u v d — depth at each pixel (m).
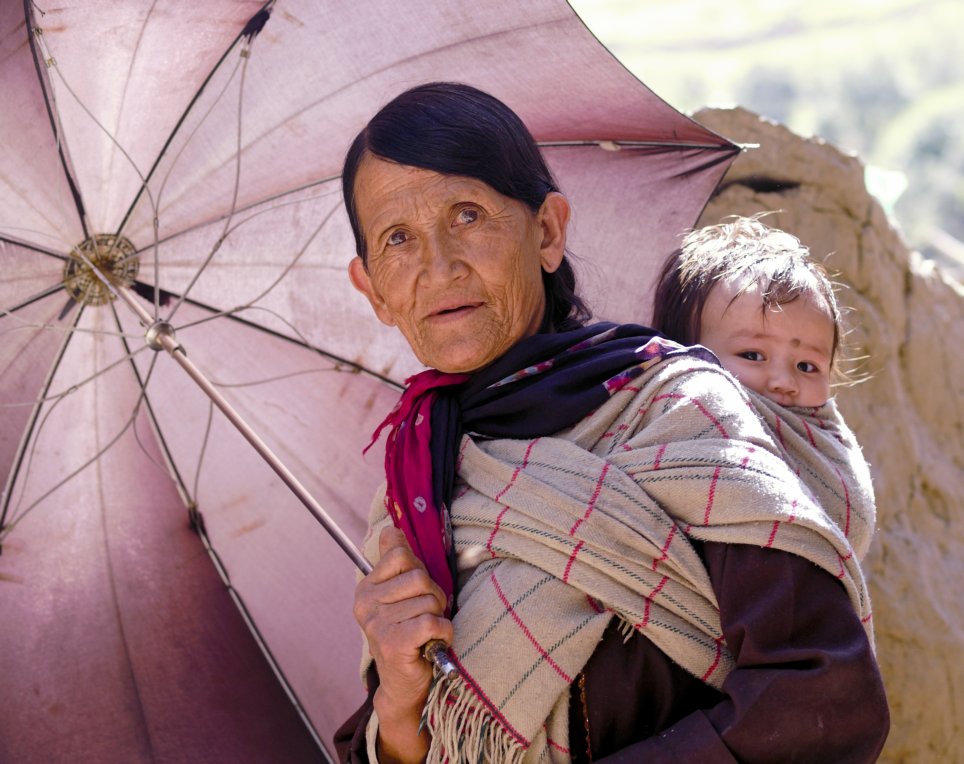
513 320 2.11
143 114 2.70
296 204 2.87
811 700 1.76
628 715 1.91
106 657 2.87
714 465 1.90
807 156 4.34
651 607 1.89
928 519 4.18
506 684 1.89
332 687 2.91
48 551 2.86
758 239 2.62
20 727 2.81
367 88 2.73
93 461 2.87
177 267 2.85
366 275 2.31
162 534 2.94
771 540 1.84
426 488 2.07
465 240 2.07
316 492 2.94
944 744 3.87
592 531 1.91
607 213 2.88
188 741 2.86
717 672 1.88
